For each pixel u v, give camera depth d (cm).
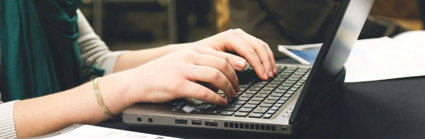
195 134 71
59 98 78
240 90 82
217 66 77
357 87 95
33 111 77
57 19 117
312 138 68
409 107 81
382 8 252
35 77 110
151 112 73
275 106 73
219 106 74
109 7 452
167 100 75
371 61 111
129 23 462
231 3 197
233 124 67
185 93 73
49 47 118
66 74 122
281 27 193
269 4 192
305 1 192
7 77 105
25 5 109
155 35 458
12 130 75
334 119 76
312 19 193
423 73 101
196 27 443
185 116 70
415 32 140
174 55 79
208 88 76
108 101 76
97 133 64
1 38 106
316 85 72
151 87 75
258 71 88
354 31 80
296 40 194
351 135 69
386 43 126
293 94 80
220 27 221
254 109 72
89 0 419
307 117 70
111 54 123
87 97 77
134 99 76
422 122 74
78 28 127
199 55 79
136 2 454
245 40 93
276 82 88
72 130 65
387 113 78
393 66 107
